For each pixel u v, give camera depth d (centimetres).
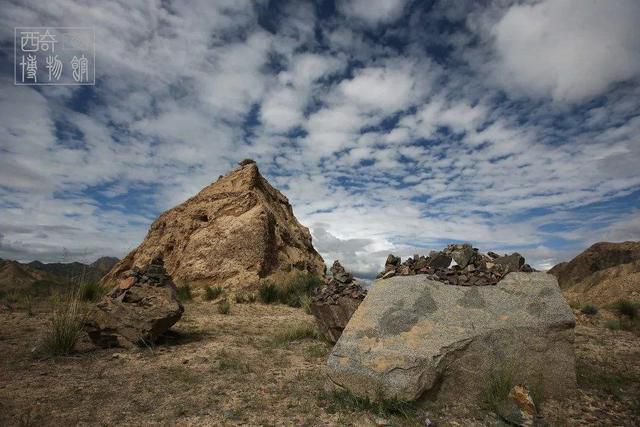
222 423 446
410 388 482
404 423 453
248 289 1947
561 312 551
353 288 902
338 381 524
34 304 1240
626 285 2125
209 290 1809
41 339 786
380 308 598
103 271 1367
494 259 705
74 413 465
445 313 567
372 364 511
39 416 451
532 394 508
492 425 460
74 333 750
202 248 2222
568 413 493
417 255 744
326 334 870
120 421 447
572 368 538
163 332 862
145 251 2647
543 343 534
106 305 812
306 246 2884
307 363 714
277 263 2261
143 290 866
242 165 2931
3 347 748
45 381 578
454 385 509
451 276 655
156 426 437
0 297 1426
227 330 1022
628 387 587
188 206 2664
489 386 509
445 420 466
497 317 554
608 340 944
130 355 739
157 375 621
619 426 465
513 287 603
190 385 576
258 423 451
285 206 3072
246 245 2161
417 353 506
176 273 2200
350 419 462
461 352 515
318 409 491
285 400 523
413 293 611
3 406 476
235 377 618
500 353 525
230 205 2442
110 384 574
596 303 2088
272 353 781
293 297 1691
